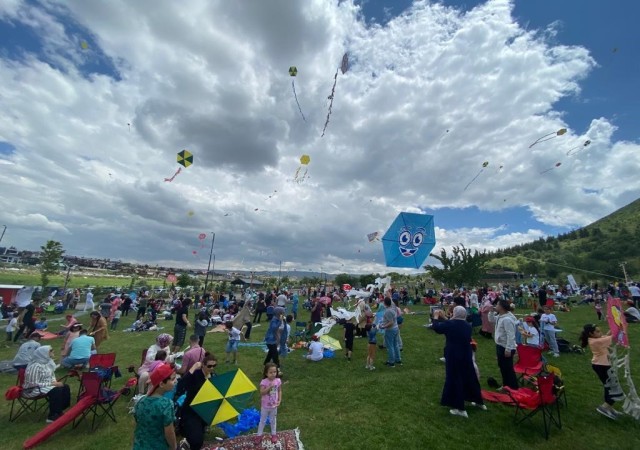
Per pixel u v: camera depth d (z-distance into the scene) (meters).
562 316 19.44
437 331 6.24
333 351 10.82
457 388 5.82
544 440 4.99
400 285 43.66
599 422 5.57
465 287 29.77
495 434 5.14
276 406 5.12
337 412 6.05
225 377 4.76
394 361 9.20
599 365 6.02
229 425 5.51
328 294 28.48
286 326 10.17
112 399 6.03
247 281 47.56
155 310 18.80
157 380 3.26
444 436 5.10
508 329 6.55
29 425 5.83
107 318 19.22
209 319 18.34
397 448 4.78
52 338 14.11
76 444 5.09
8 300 25.59
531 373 6.90
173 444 3.15
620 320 6.09
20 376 6.23
